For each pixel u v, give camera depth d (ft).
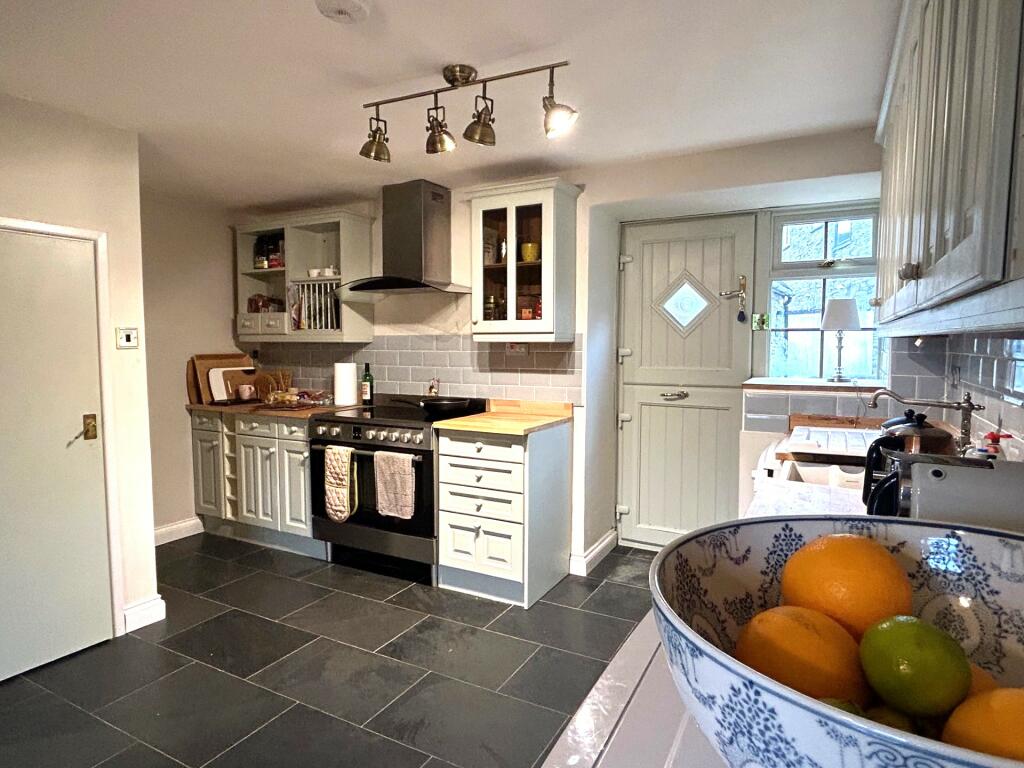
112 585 8.34
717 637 1.77
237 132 8.45
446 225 11.27
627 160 9.73
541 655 7.95
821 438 7.54
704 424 11.41
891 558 1.64
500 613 9.18
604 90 6.99
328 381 13.48
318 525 11.10
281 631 8.60
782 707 1.08
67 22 5.57
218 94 7.16
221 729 6.46
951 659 1.28
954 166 2.48
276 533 12.03
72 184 7.79
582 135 8.51
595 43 5.90
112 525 8.31
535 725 6.54
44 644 7.67
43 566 7.66
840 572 1.58
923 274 3.32
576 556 10.80
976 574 1.86
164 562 11.27
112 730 6.45
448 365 11.94
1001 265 1.66
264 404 12.59
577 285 10.57
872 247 9.92
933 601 1.89
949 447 4.98
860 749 1.00
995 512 2.40
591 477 11.03
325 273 12.10
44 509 7.65
